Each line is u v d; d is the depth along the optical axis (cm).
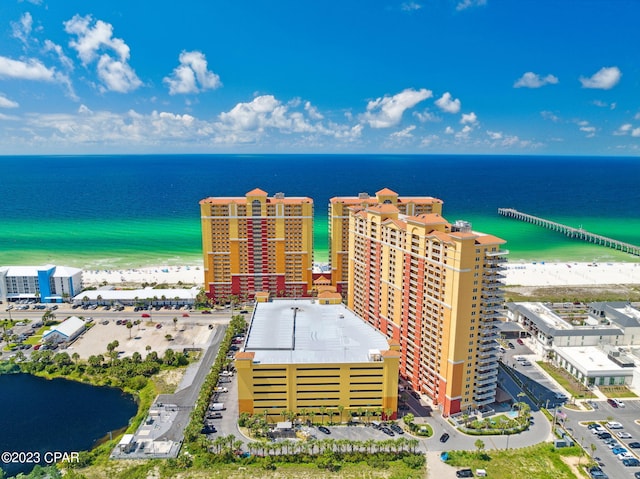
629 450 13712
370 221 19212
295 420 15000
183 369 18550
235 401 16175
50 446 14025
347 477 12462
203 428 14500
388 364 14762
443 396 15325
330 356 15075
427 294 15775
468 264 14138
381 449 13538
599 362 18225
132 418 15425
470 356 14950
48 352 19175
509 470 12706
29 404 16250
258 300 19762
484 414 15375
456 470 12750
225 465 12888
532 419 15225
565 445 13812
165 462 13050
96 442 14225
